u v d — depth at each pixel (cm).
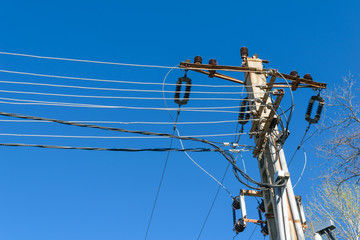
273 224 976
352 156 1276
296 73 1145
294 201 916
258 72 1058
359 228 1622
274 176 953
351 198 1702
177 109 971
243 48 1202
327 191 1736
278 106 1036
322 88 1151
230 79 1137
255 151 1045
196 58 1072
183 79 1022
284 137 995
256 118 1068
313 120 1129
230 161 980
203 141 984
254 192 1089
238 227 1057
